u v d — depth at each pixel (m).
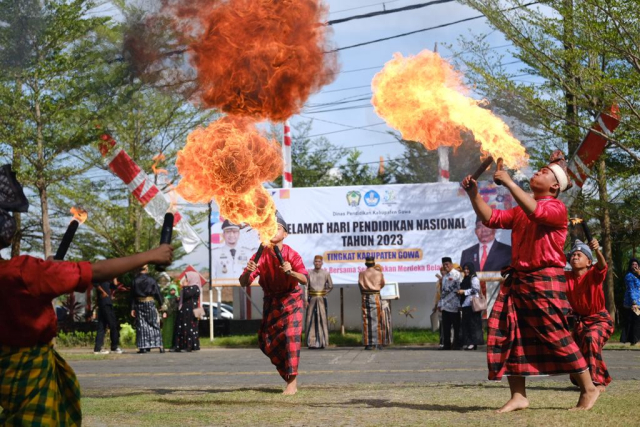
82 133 18.16
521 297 6.25
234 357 15.35
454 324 16.66
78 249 27.36
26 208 4.07
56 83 16.44
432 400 7.14
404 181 28.58
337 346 18.98
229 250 20.55
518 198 6.13
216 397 7.71
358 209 19.94
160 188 20.53
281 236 8.16
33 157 19.28
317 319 17.94
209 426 5.86
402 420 5.92
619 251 21.92
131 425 5.94
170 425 5.93
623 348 15.59
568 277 7.80
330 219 20.06
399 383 9.08
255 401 7.38
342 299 21.11
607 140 16.98
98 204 25.19
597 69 16.50
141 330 17.36
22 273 3.63
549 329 6.18
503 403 6.82
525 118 17.00
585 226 7.56
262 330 8.27
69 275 3.67
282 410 6.66
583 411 6.13
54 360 3.82
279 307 8.20
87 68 15.33
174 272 29.12
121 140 18.77
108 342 20.89
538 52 16.77
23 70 15.94
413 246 19.75
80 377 10.99
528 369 6.25
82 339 21.11
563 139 17.89
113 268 3.74
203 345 20.17
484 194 19.39
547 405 6.65
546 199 6.32
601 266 7.55
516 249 6.34
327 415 6.30
